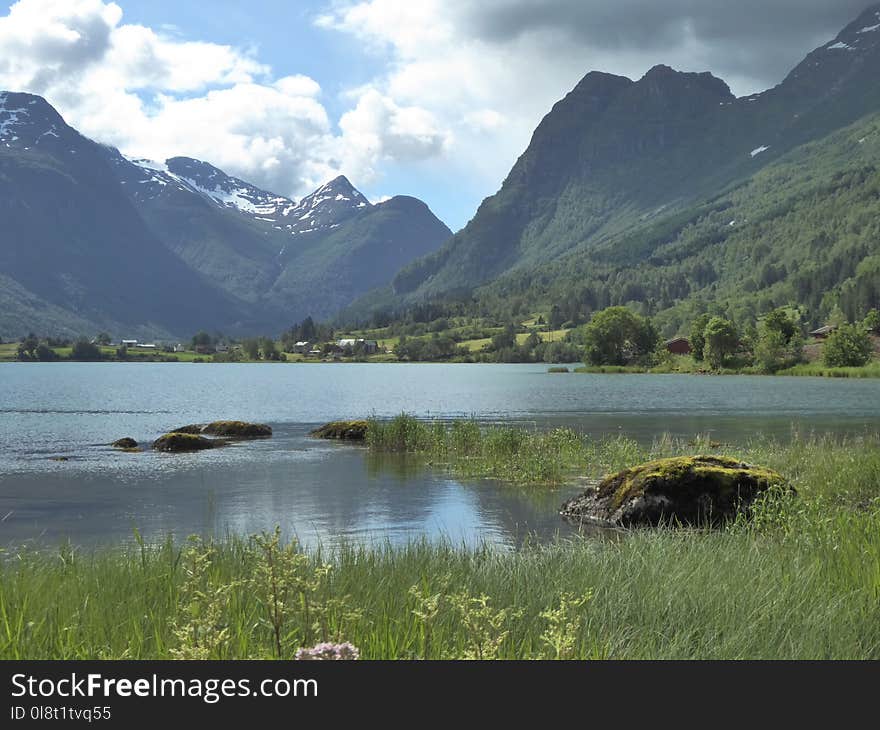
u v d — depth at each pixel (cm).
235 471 3042
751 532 1347
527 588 881
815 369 15462
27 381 14400
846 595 804
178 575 916
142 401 8519
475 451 3497
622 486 1950
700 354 18512
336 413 6700
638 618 766
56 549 1619
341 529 1886
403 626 682
